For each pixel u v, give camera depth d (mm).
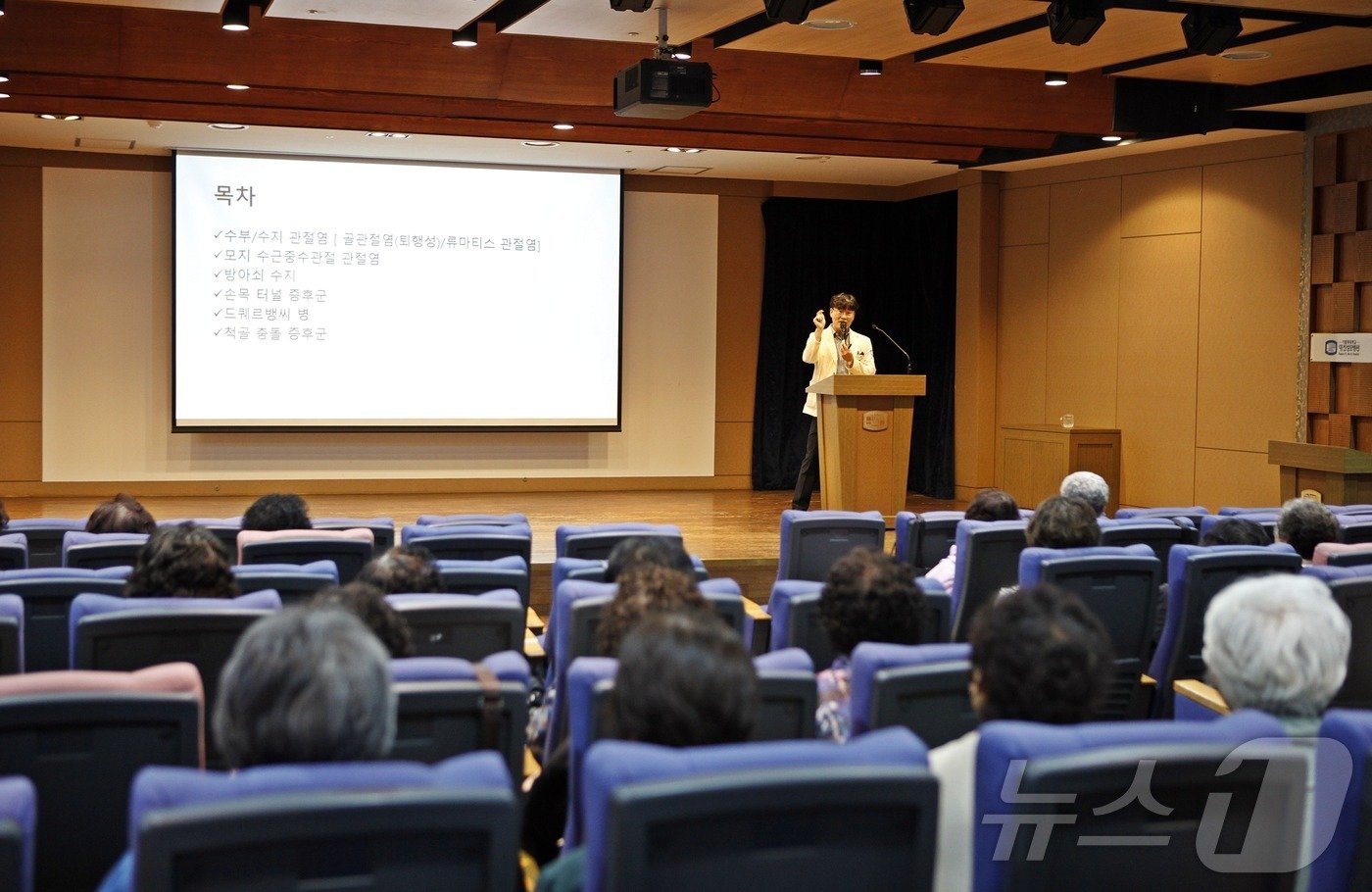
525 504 11305
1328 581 3318
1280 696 2104
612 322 12086
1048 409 11609
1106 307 11008
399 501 11469
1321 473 7746
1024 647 1973
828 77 8375
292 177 11305
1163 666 4086
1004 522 4746
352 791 1448
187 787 1453
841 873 1546
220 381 11281
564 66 7988
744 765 1530
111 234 11188
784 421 12758
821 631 3568
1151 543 5047
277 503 5051
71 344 11148
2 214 10961
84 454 11219
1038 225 11625
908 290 12945
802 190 12750
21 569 4383
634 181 12320
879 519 5738
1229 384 10031
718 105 8234
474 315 11789
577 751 2275
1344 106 8922
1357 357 8961
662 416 12523
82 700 2066
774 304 12664
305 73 7609
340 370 11531
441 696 2270
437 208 11641
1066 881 1692
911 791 1515
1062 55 7879
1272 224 9656
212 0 6570
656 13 6977
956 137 9969
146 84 8016
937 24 6211
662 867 1479
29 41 7176
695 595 2748
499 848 1460
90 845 2158
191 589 3314
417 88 7812
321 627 1737
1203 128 9164
